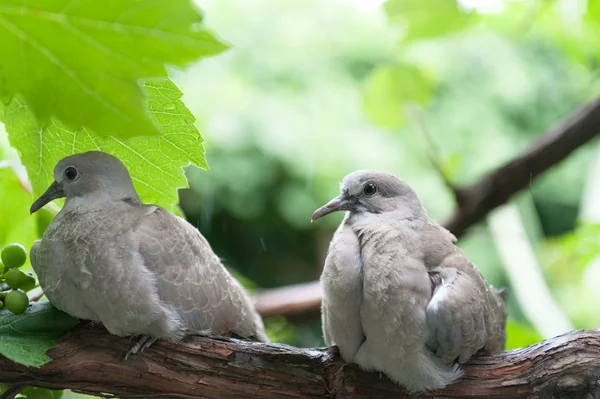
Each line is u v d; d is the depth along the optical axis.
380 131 3.43
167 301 2.46
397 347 2.45
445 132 3.55
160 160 2.49
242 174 3.34
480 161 3.54
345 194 2.51
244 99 3.33
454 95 3.60
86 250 2.45
